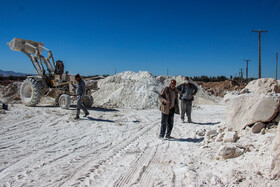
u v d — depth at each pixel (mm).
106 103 16609
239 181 2980
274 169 2898
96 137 6449
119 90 18328
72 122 8602
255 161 3336
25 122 8297
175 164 4156
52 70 13516
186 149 5133
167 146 5500
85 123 8508
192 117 10984
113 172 3826
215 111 14227
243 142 4258
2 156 4574
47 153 4852
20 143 5582
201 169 3686
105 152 5004
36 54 13094
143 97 16688
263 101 4680
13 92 18609
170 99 6094
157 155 4762
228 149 3861
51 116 9766
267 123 4695
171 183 3303
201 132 6457
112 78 21422
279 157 2896
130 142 5926
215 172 3441
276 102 4551
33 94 12625
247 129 4773
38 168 3980
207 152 4453
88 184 3357
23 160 4375
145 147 5398
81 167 4047
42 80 13234
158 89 18438
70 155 4750
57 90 12781
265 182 2793
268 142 3674
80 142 5863
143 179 3508
